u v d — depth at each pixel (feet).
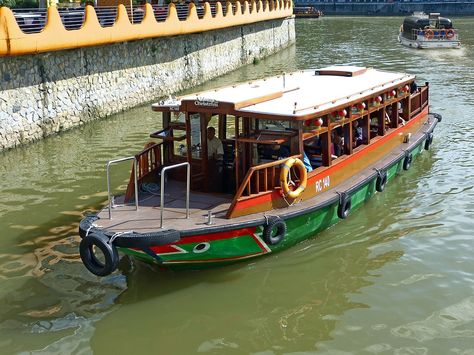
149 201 29.22
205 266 27.76
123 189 40.91
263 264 29.22
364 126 36.42
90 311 25.62
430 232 32.94
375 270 28.86
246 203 27.20
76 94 59.77
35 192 40.45
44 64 54.65
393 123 41.70
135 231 25.12
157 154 31.78
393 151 40.86
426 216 35.09
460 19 250.78
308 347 23.08
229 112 28.86
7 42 47.91
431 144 50.01
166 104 31.65
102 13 65.51
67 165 46.50
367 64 109.19
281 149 29.71
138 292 26.96
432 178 41.57
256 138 29.25
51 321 24.94
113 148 51.47
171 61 81.97
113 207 28.43
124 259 29.99
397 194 38.58
